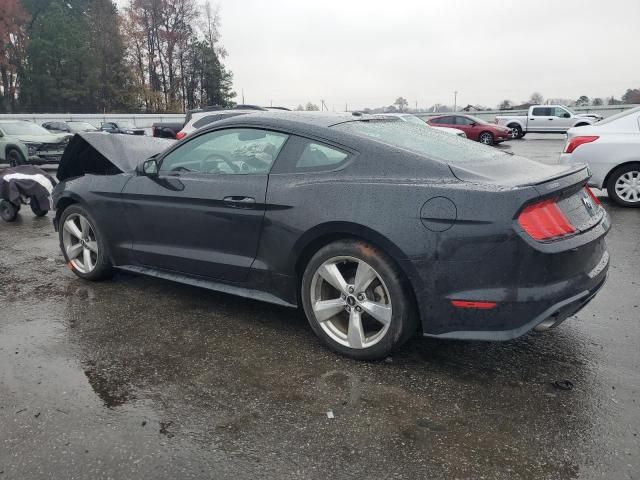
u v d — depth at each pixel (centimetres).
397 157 305
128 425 252
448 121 2625
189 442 239
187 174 387
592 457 225
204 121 1070
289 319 383
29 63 5531
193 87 6919
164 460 227
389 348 302
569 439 237
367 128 346
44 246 627
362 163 312
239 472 219
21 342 347
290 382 292
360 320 311
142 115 4112
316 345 339
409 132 360
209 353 329
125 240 431
